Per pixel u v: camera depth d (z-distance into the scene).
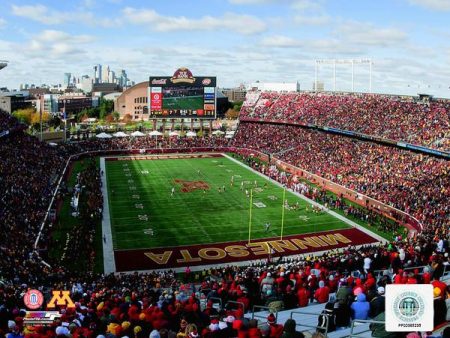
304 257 47.50
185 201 71.25
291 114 118.44
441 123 82.69
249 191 77.75
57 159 93.75
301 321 18.55
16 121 95.31
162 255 49.94
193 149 117.88
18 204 56.97
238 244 53.38
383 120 93.69
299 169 89.94
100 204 66.19
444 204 59.66
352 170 81.56
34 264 40.06
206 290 28.08
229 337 14.93
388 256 28.88
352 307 16.86
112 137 121.56
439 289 15.28
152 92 118.06
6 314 17.73
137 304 20.59
